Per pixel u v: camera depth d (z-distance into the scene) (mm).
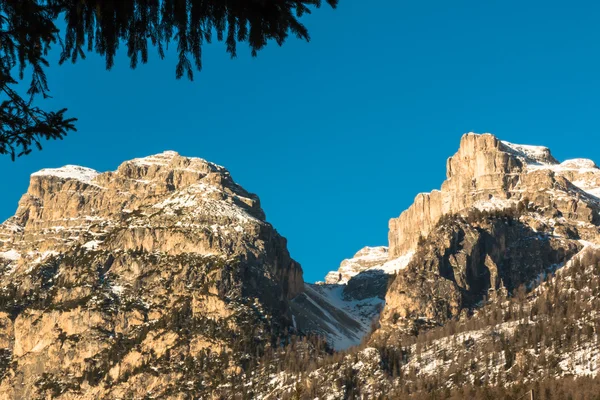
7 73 47031
